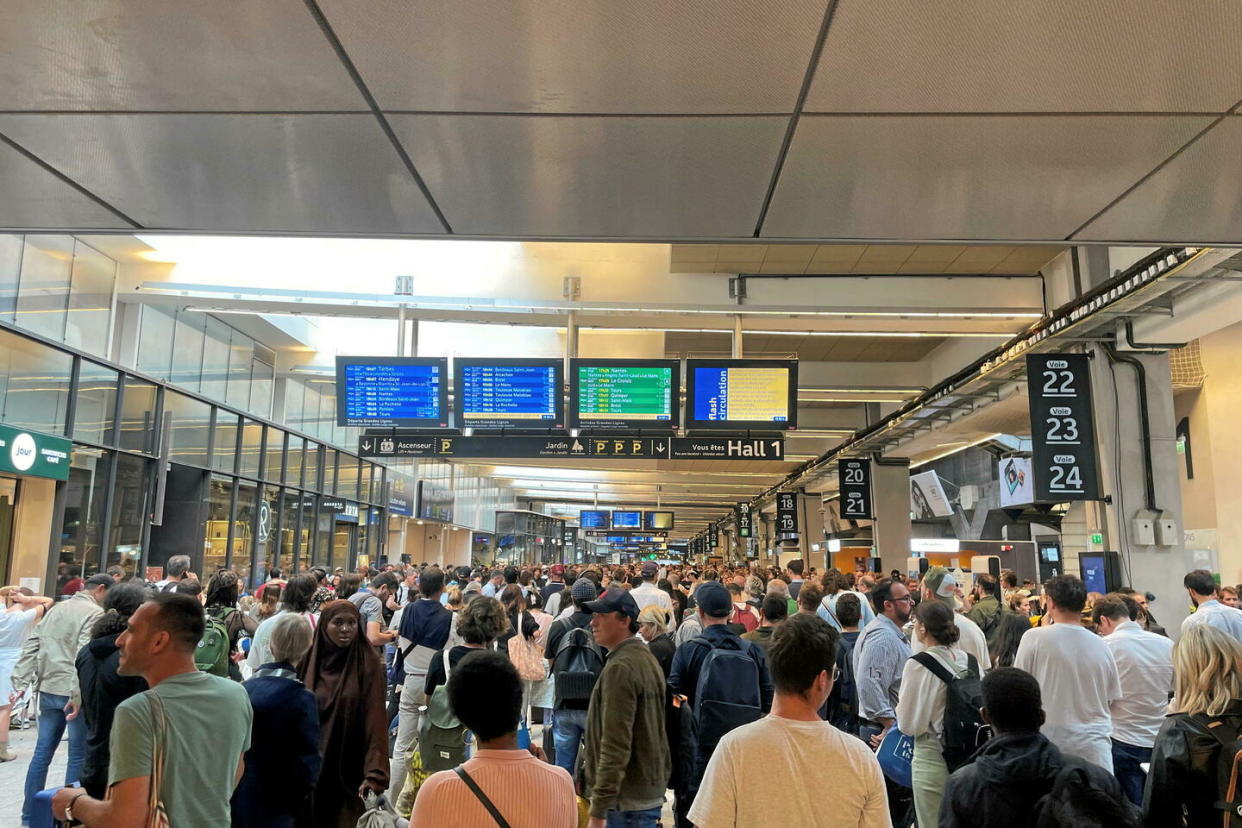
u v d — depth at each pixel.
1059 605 4.25
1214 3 3.21
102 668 3.94
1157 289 9.95
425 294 13.20
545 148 4.54
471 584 10.04
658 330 14.30
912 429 21.14
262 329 18.16
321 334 20.34
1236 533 17.72
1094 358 12.01
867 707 5.04
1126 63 3.66
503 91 3.98
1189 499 19.30
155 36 3.55
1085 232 5.64
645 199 5.20
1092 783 2.29
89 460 13.06
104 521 13.37
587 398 12.87
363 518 26.39
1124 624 4.78
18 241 11.55
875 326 13.98
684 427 12.94
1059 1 3.21
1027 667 4.21
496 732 2.31
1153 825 3.06
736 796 2.28
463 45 3.60
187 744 2.65
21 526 12.16
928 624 4.11
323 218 5.55
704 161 4.68
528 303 13.19
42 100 4.09
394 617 8.11
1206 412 18.69
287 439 20.28
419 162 4.73
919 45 3.55
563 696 5.63
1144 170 4.71
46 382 12.05
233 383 17.98
